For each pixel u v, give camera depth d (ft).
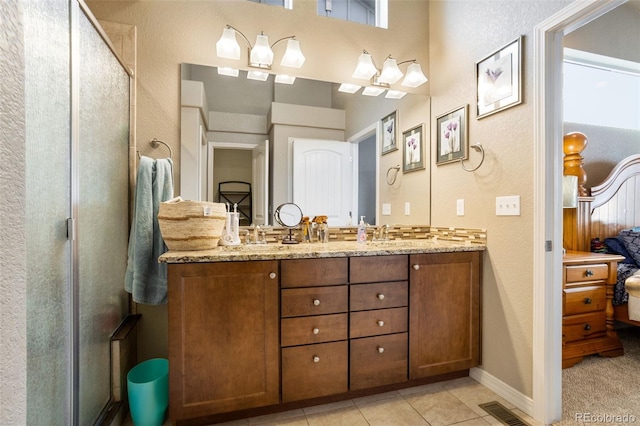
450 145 7.33
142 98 6.25
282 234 7.16
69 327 3.77
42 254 3.22
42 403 3.21
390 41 7.95
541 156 5.16
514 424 5.11
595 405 5.58
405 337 5.80
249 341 4.95
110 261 5.20
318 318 5.26
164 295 5.52
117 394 5.16
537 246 5.24
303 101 7.34
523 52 5.52
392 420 5.20
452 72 7.33
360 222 7.57
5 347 1.44
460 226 7.01
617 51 8.23
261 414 5.32
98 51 4.66
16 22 1.55
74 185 3.83
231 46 6.37
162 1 6.41
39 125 3.14
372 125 7.77
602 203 9.52
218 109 6.78
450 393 5.99
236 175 6.89
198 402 4.75
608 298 7.59
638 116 10.66
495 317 6.05
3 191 1.43
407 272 5.82
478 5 6.56
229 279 4.85
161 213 5.23
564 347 7.09
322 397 5.64
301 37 7.31
